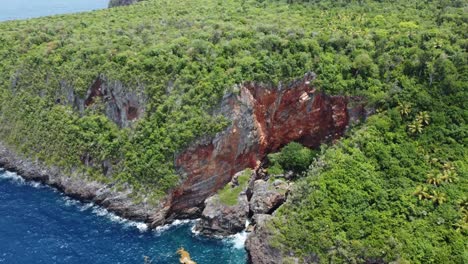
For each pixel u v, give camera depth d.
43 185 99.25
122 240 80.69
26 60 113.44
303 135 96.31
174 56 96.38
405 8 112.81
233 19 115.56
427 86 84.38
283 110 94.06
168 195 86.06
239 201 85.56
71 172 96.38
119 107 96.62
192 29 109.44
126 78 95.62
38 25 134.00
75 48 109.44
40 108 106.50
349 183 74.75
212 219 83.25
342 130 91.81
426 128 79.75
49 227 83.56
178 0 153.12
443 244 65.94
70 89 103.12
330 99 90.88
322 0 125.75
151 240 81.00
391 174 75.25
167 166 87.06
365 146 79.69
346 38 95.62
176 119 88.94
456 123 79.50
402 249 65.75
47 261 74.12
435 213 69.31
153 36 108.75
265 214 80.62
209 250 78.81
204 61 93.94
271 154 94.94
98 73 100.19
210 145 87.88
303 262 69.38
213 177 89.62
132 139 91.94
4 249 76.88
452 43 90.75
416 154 76.88
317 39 96.38
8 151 107.19
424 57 85.69
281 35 98.38
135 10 143.38
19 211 88.56
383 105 84.94
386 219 69.69
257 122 92.25
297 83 92.19
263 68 91.69
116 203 88.69
